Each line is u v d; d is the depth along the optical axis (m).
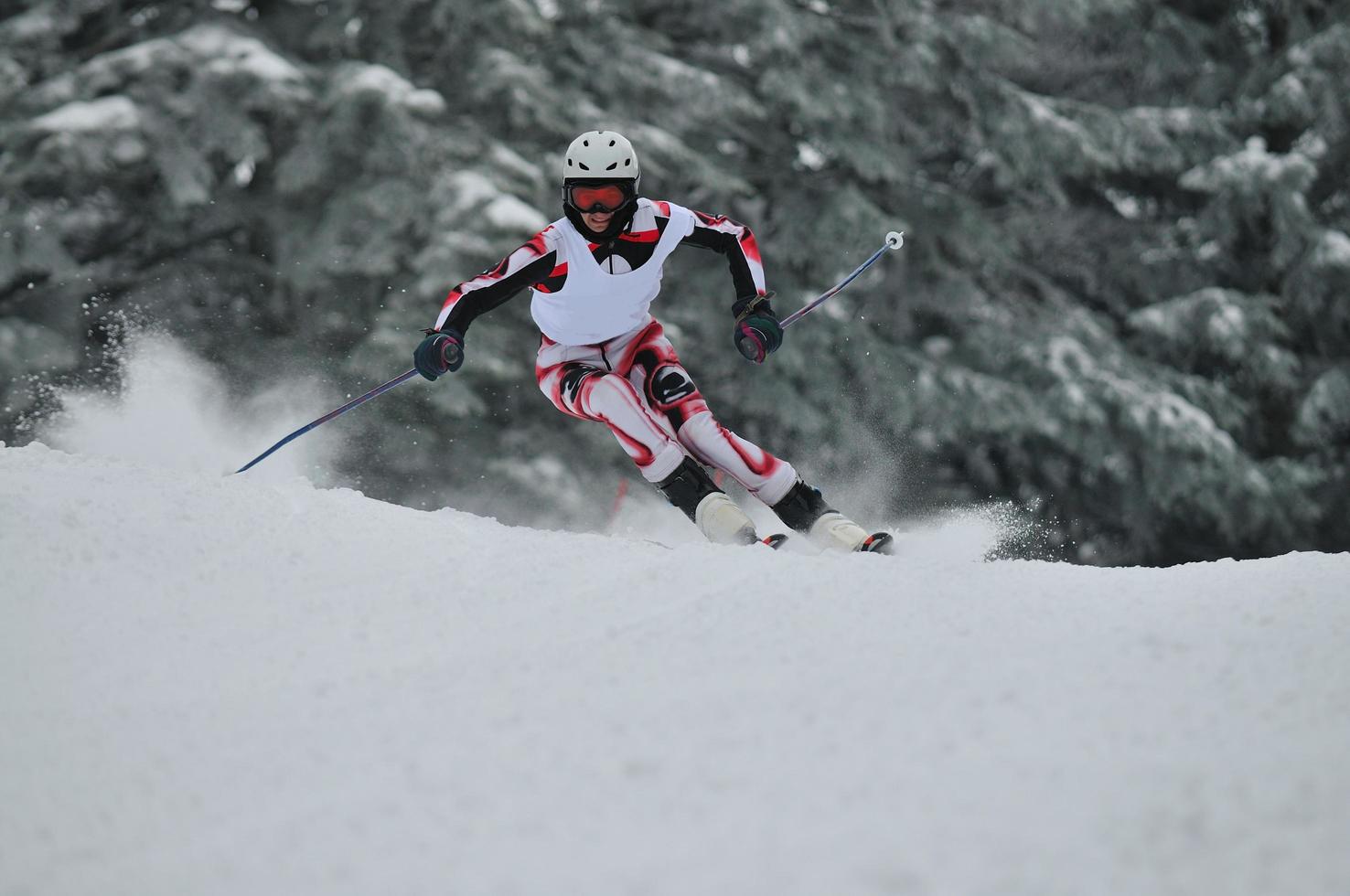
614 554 9.59
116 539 9.21
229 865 5.26
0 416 31.72
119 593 8.47
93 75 31.39
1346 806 4.93
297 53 34.69
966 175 45.75
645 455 11.00
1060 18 40.56
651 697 6.66
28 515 9.42
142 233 35.12
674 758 5.85
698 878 4.86
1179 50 45.44
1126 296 46.28
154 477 10.98
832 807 5.29
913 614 7.92
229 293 35.22
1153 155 42.88
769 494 11.08
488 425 33.50
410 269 33.38
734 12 36.69
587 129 34.16
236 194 34.81
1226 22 47.00
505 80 32.78
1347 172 45.50
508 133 34.72
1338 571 8.80
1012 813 5.12
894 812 5.20
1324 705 6.00
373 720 6.60
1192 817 4.93
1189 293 44.97
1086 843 4.87
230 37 32.53
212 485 10.85
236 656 7.70
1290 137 45.56
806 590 8.41
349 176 33.59
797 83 36.47
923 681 6.64
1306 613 7.48
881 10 38.06
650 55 35.62
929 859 4.84
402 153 31.72
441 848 5.25
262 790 5.89
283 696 7.06
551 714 6.50
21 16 33.00
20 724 6.73
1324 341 45.06
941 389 38.25
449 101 34.84
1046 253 45.91
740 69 39.28
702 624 7.85
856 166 37.31
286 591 8.70
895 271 40.62
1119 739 5.76
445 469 32.72
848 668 6.91
